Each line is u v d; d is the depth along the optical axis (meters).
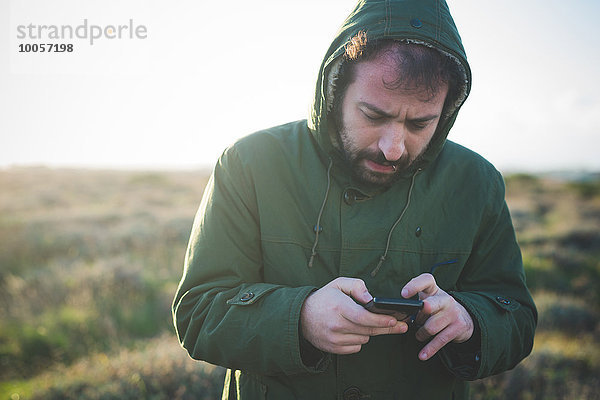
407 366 1.21
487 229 1.31
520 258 1.34
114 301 6.85
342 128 1.14
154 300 7.09
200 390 3.56
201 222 1.25
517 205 21.08
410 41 1.07
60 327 5.88
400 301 0.94
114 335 5.77
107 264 8.23
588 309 7.00
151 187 28.41
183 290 1.22
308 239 1.21
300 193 1.23
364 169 1.13
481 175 1.31
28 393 4.18
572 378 4.07
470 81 1.16
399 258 1.19
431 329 1.01
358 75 1.06
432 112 1.06
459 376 1.16
